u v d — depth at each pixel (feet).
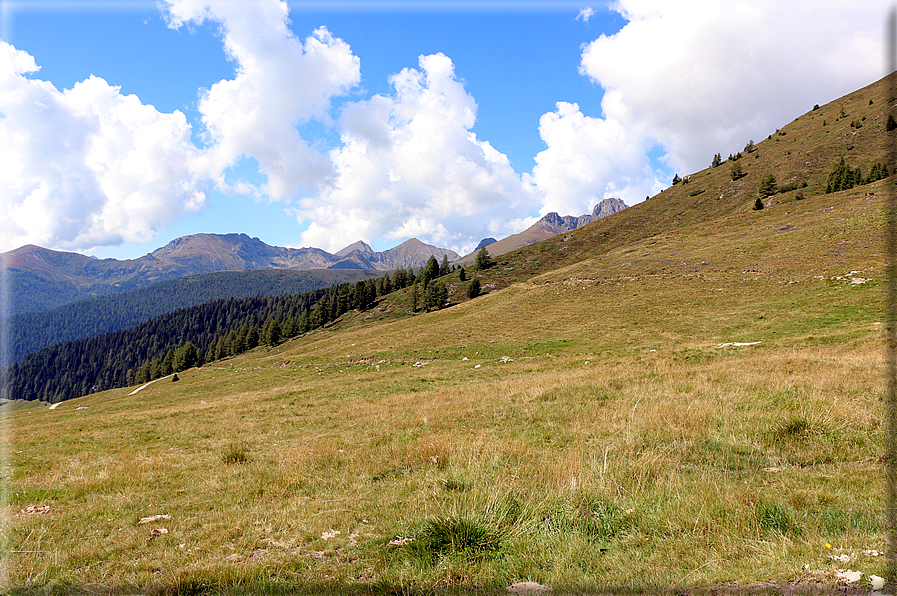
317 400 94.38
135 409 152.05
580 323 173.58
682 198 442.09
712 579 14.47
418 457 34.99
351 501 26.99
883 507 18.10
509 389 69.87
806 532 16.75
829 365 53.72
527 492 23.48
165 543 22.54
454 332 199.00
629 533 18.83
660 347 118.21
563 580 15.35
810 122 493.36
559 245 438.81
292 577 17.38
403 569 17.02
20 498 34.55
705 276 195.62
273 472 36.32
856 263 159.43
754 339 106.93
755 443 29.60
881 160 321.11
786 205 299.58
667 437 33.04
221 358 482.69
